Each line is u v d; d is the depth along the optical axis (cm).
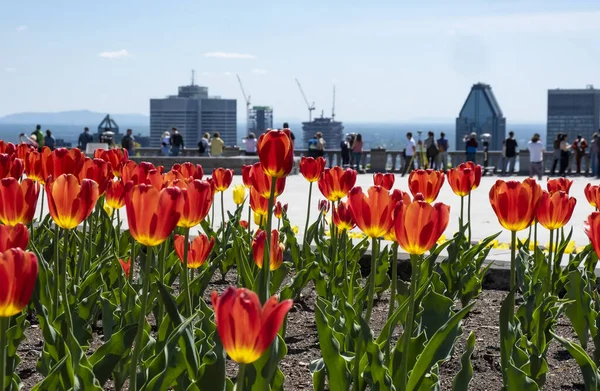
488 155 4166
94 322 574
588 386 352
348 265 689
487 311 687
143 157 3628
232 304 212
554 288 630
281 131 333
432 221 304
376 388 338
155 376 319
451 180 651
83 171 454
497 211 413
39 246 626
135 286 587
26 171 495
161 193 279
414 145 3959
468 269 665
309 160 625
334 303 529
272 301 216
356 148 4134
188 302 396
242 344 214
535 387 344
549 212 488
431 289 431
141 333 307
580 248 953
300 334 597
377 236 352
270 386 341
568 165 4016
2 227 254
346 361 361
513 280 412
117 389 384
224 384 314
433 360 376
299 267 740
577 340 593
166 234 283
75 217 327
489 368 521
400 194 346
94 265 572
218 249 779
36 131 3650
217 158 3569
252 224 1415
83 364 321
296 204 2122
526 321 494
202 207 354
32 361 515
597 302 515
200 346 368
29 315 618
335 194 532
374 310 681
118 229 704
